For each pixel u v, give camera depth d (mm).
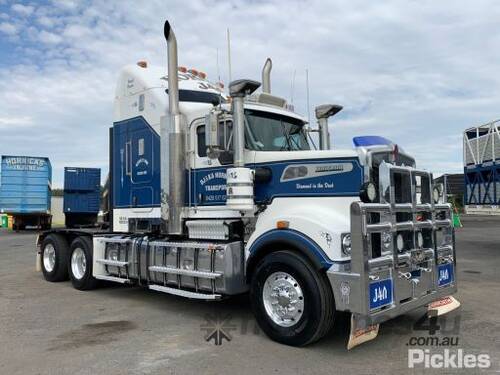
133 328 6191
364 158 5383
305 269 5176
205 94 7816
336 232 5047
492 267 11039
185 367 4711
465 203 24297
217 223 6547
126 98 8398
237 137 6062
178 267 6852
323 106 7719
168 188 7199
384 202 5133
